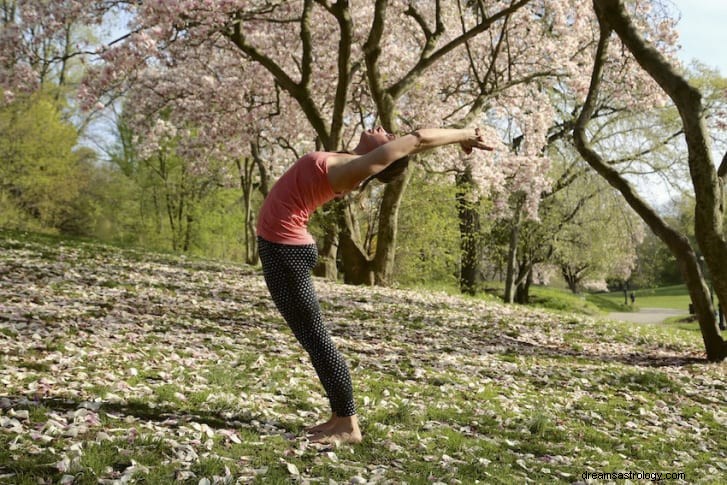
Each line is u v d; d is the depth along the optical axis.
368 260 18.47
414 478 3.83
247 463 3.72
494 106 23.78
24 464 3.24
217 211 38.94
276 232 3.92
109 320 8.09
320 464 3.84
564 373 8.74
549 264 37.50
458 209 29.03
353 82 21.52
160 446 3.73
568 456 4.96
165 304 10.28
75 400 4.48
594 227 32.09
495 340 11.23
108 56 15.18
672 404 7.66
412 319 12.44
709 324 10.87
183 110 23.19
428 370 7.79
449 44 16.98
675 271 83.56
